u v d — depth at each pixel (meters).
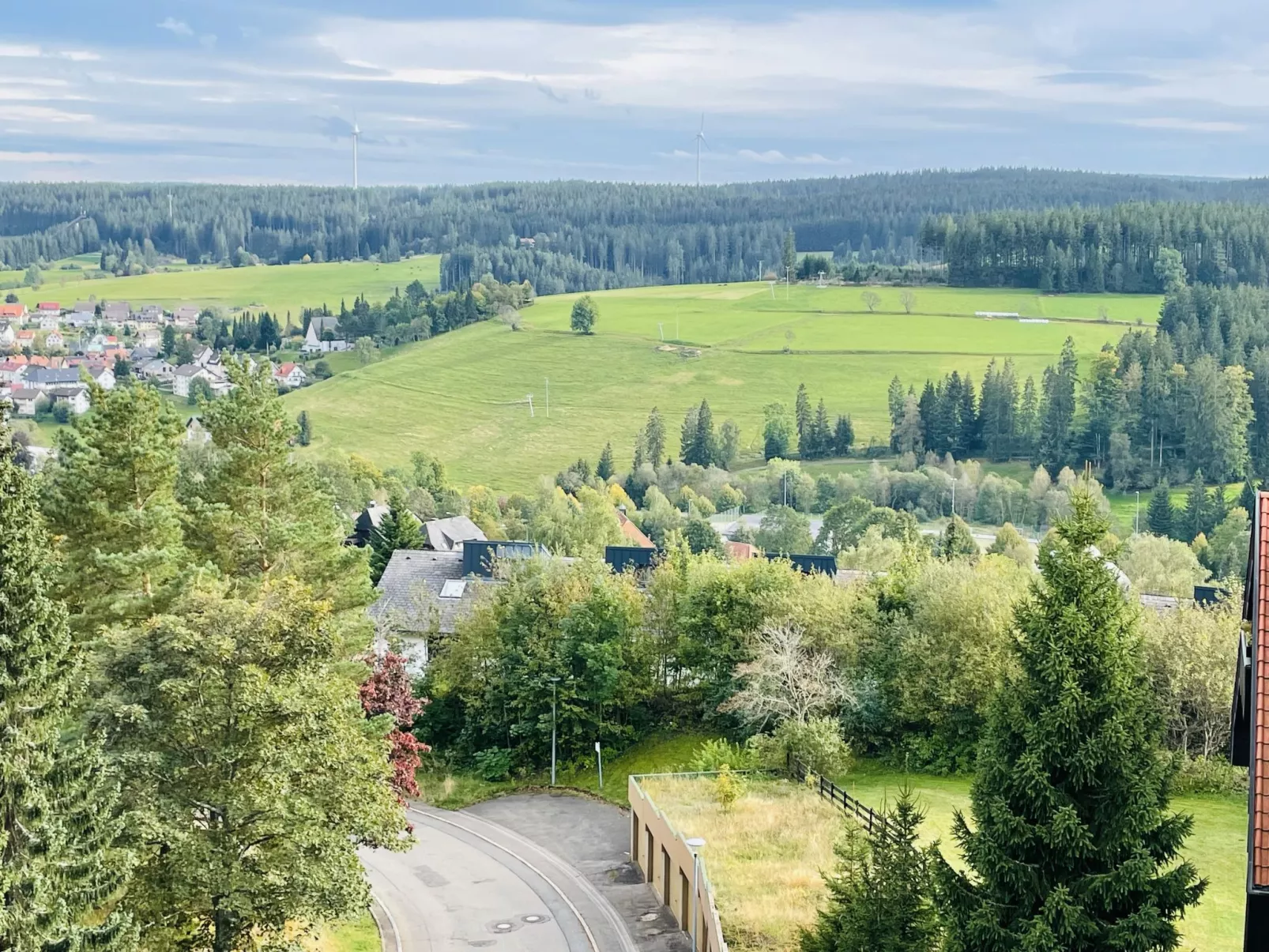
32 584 28.12
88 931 26.27
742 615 65.69
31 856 26.27
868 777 56.78
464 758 68.81
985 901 24.00
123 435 47.25
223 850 31.84
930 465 196.00
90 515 46.47
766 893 39.56
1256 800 20.17
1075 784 23.69
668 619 69.50
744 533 163.38
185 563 46.19
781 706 60.12
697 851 42.66
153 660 33.53
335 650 36.16
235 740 32.56
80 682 30.31
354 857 33.34
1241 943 35.34
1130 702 23.92
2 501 28.59
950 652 58.19
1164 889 23.19
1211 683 53.53
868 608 63.62
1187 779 51.62
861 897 28.69
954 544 126.88
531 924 46.06
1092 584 24.30
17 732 27.02
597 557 84.56
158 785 32.44
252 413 51.34
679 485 195.75
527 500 175.88
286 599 35.06
